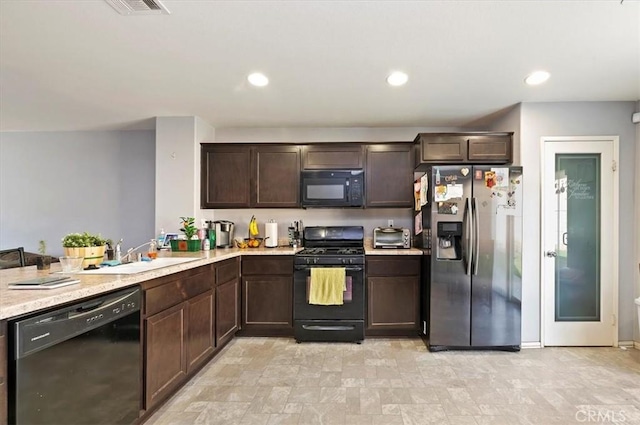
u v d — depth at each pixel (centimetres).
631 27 190
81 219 421
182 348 225
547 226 314
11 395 119
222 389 236
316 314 330
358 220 400
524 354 297
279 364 278
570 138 312
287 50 217
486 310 303
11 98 304
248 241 382
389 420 199
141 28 191
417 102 314
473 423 196
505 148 330
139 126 399
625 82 269
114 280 165
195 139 361
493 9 174
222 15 179
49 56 224
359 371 264
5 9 172
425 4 170
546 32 196
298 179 373
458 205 304
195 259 257
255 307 341
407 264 337
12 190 424
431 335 305
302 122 379
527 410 209
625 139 312
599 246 314
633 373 258
